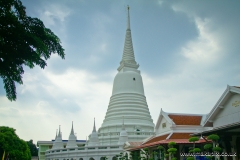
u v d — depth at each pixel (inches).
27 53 853.8
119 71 3902.6
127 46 3941.9
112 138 3129.9
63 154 3198.8
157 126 1897.1
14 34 802.8
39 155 5182.1
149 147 1768.0
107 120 3435.0
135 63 3831.2
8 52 826.8
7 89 901.2
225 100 1107.9
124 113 3341.5
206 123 1192.8
